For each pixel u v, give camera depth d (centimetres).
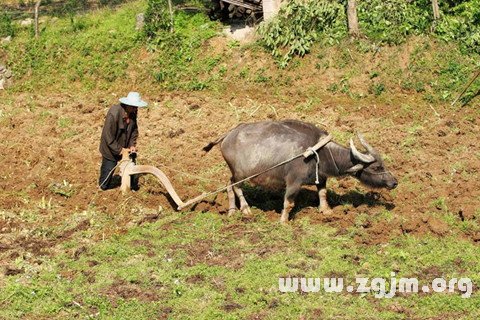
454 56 1983
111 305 1018
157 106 2022
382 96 1939
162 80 2189
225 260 1138
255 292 1045
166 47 2248
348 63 2028
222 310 1001
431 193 1363
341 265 1114
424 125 1781
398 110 1870
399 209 1307
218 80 2125
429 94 1911
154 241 1211
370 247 1171
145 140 1739
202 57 2200
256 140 1245
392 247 1169
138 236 1227
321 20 2108
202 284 1070
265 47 2136
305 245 1180
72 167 1560
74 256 1161
